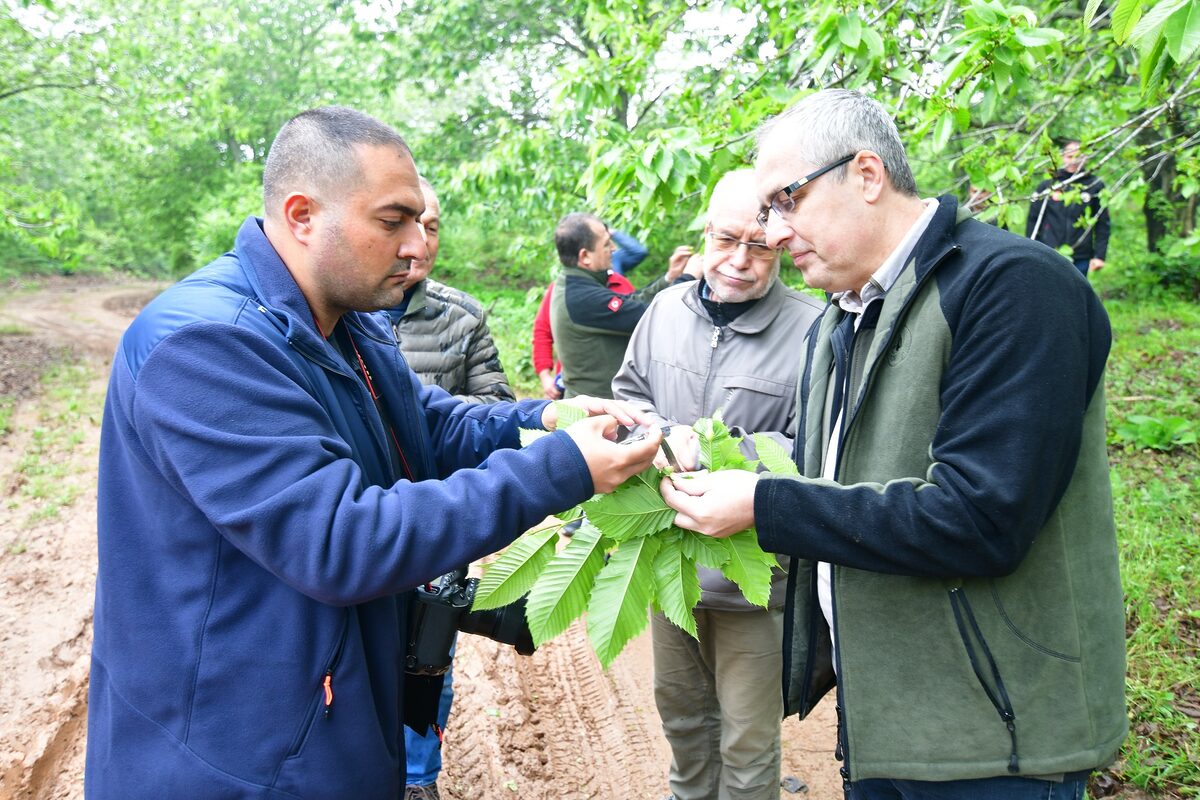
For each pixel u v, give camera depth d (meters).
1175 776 2.68
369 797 1.44
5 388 10.48
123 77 12.05
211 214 20.73
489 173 6.62
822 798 2.90
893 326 1.52
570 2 5.97
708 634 2.44
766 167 1.63
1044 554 1.46
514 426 1.93
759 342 2.39
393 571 1.27
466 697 3.47
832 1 3.04
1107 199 4.27
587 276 4.27
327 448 1.35
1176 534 4.18
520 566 1.62
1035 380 1.34
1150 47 1.54
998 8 2.68
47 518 5.75
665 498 1.61
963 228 1.53
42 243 9.78
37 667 3.84
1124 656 1.53
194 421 1.26
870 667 1.57
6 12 10.98
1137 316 9.89
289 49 24.11
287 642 1.36
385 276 1.49
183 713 1.35
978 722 1.49
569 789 2.97
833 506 1.45
